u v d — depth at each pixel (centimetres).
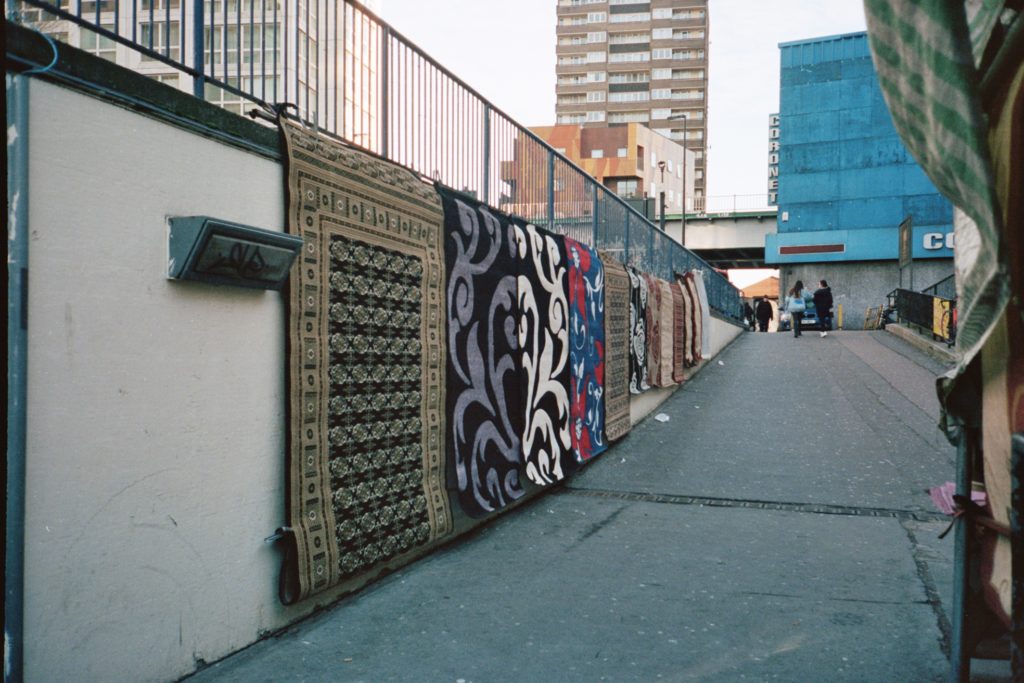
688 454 838
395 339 444
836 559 483
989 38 214
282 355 362
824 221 3978
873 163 3891
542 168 786
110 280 267
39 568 239
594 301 834
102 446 262
